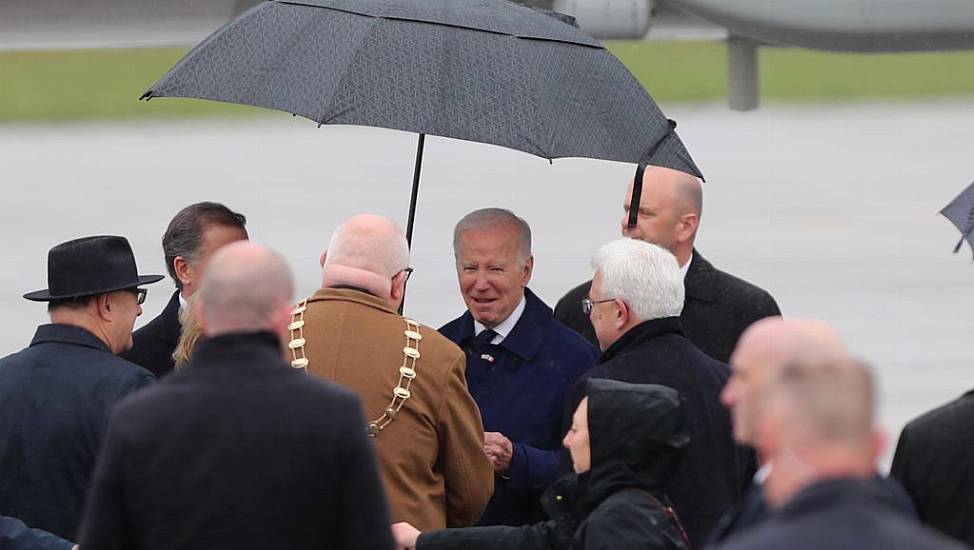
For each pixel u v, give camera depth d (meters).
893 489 12.65
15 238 67.00
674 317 18.03
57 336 17.78
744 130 115.38
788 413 10.28
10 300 53.81
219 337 13.43
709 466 17.62
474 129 16.92
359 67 17.34
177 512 13.05
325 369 17.03
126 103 135.62
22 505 17.27
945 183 85.19
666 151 18.02
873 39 22.95
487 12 18.42
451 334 20.69
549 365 20.05
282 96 17.23
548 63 17.95
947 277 58.19
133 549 13.29
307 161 95.44
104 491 13.22
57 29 25.42
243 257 13.51
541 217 70.94
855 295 55.09
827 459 10.16
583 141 17.33
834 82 147.25
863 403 10.23
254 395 13.23
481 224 20.08
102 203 77.69
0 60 143.00
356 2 18.30
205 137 113.44
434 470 17.45
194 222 20.69
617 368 17.61
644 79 137.25
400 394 16.98
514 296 20.14
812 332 10.79
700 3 23.44
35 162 97.50
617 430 14.84
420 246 61.88
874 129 115.50
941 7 22.48
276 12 18.27
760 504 11.73
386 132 114.44
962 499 16.33
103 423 17.31
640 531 14.49
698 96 136.50
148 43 25.59
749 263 61.38
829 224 71.31
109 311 18.00
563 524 15.66
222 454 13.08
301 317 17.36
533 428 19.84
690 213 22.48
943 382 42.88
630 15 23.52
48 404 17.36
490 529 16.22
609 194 79.19
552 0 23.88
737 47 26.25
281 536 13.09
